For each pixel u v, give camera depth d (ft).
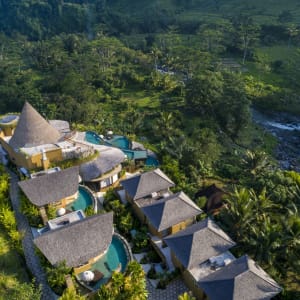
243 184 174.81
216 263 112.88
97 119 271.69
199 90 287.48
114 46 461.37
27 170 156.35
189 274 111.24
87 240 110.32
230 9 617.21
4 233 123.13
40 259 110.52
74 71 362.53
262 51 449.48
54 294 101.14
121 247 119.44
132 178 150.51
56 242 107.65
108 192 154.40
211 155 203.92
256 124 309.01
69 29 654.53
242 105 272.72
